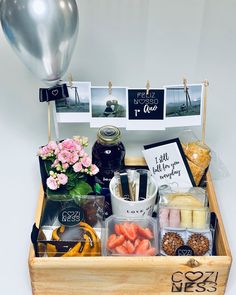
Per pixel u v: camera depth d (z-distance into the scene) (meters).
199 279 0.76
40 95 0.86
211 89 1.18
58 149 0.85
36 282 0.76
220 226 0.83
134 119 0.92
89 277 0.75
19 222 0.92
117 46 1.30
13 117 1.14
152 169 0.94
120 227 0.81
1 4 0.71
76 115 0.92
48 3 0.69
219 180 1.02
